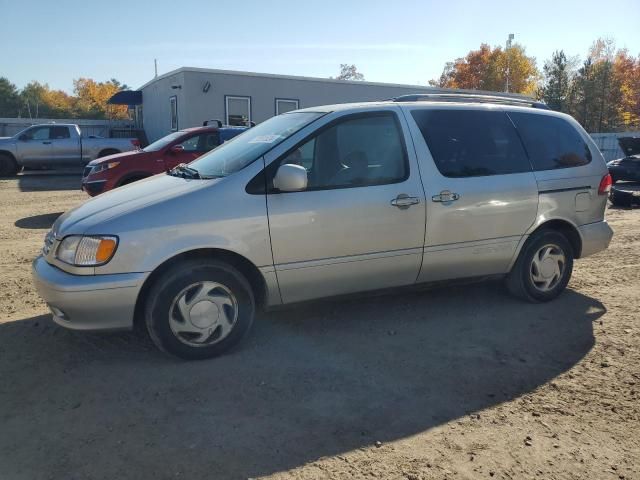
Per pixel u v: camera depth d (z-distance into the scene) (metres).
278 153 4.06
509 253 4.88
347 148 4.28
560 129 5.27
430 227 4.45
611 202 12.00
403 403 3.38
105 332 3.77
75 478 2.65
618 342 4.29
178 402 3.37
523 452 2.89
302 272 4.08
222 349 3.98
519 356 4.06
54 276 3.69
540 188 4.92
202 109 21.03
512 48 58.38
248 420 3.17
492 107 4.98
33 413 3.24
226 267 3.89
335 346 4.22
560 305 5.16
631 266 6.56
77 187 15.98
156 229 3.68
